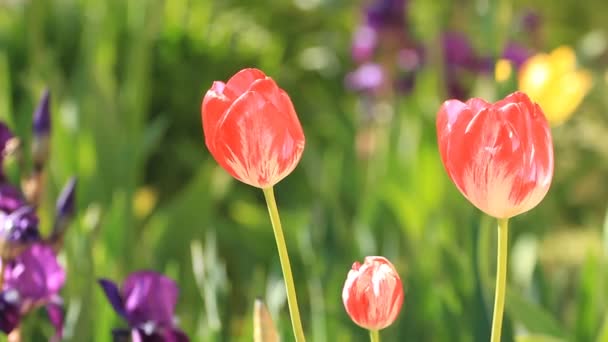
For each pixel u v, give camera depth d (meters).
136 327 1.56
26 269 1.55
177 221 2.77
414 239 2.69
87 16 4.12
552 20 5.84
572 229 4.03
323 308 2.23
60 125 2.94
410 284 2.40
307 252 2.63
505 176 1.25
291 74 4.90
